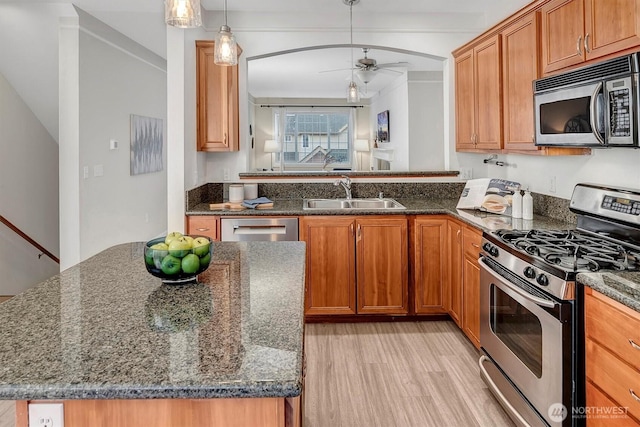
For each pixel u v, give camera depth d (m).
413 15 3.85
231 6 3.66
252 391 0.83
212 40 3.47
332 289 3.33
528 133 2.62
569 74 2.09
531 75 2.58
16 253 4.22
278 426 0.89
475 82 3.36
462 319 2.98
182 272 1.45
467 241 2.86
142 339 1.04
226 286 1.46
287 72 7.02
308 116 10.39
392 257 3.33
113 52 4.57
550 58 2.38
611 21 1.89
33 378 0.85
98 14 3.78
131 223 5.16
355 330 3.27
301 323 1.14
